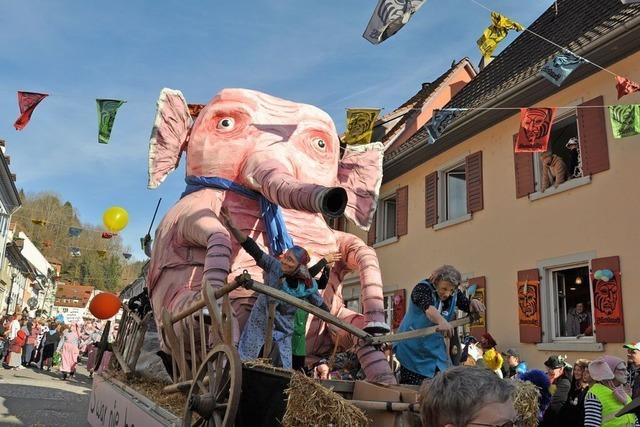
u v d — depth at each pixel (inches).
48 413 346.9
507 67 553.0
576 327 403.9
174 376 191.9
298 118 271.6
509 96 447.2
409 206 600.1
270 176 232.8
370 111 276.4
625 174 367.2
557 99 422.6
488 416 69.0
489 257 473.7
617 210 368.8
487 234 479.8
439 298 175.2
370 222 302.2
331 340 245.8
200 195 245.1
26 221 1875.0
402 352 179.5
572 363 382.9
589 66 392.5
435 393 72.4
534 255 428.1
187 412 142.6
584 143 396.8
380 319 231.1
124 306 317.7
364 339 167.6
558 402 225.6
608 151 379.2
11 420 312.7
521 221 445.1
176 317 182.9
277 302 173.8
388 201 668.7
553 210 418.0
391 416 131.4
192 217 232.1
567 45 435.2
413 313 177.0
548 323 412.8
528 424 131.3
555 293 419.2
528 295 425.7
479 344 442.9
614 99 379.9
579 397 216.7
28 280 1888.5
